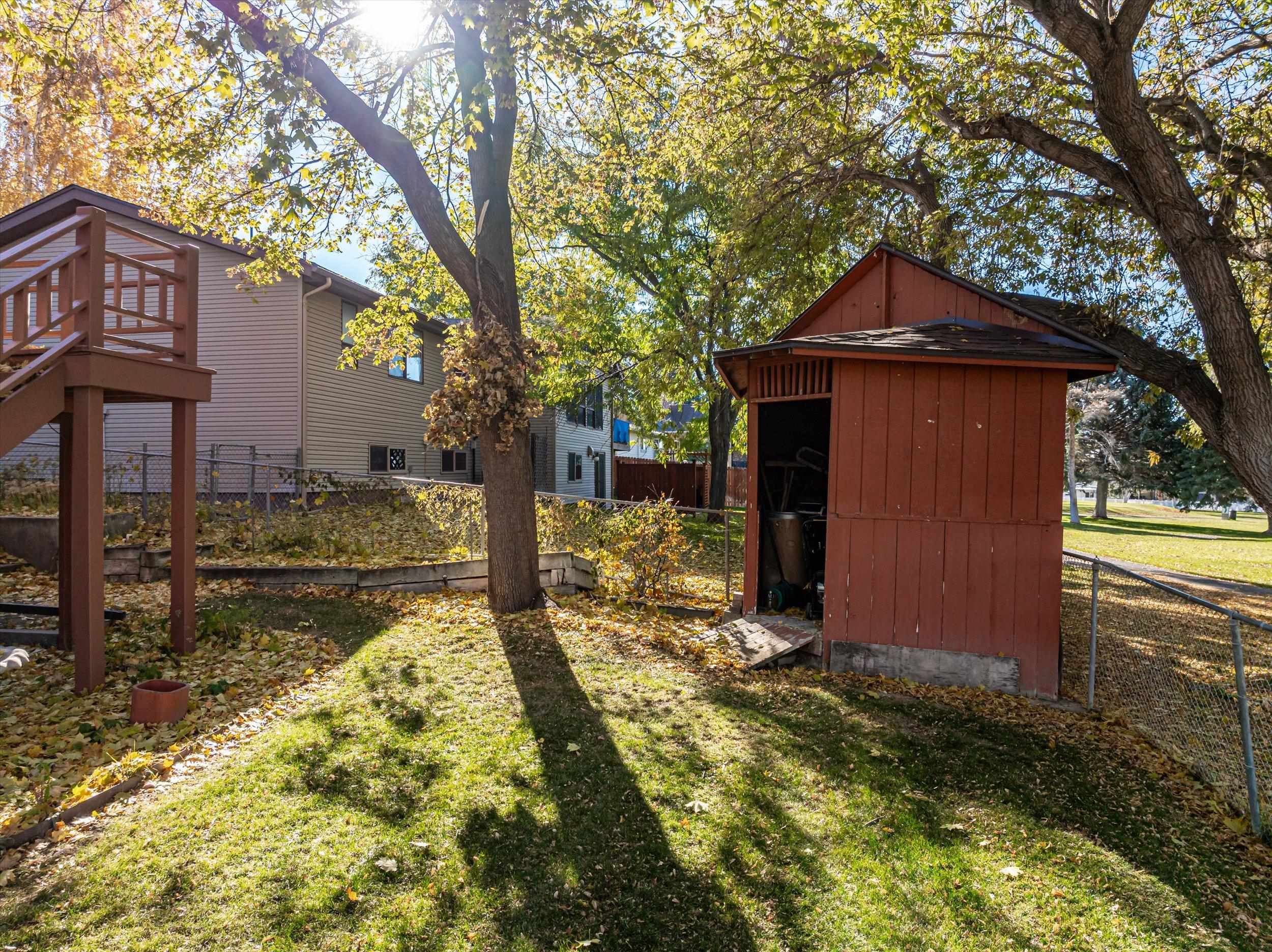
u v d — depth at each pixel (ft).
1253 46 31.07
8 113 58.29
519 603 26.63
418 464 66.74
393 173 25.79
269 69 21.30
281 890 10.11
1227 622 33.68
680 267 59.62
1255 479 27.81
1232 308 27.04
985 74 32.81
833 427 22.16
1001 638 21.09
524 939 9.50
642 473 95.40
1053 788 14.67
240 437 50.16
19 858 10.56
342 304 54.90
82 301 17.28
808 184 40.73
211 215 33.06
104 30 31.24
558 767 14.29
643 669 20.84
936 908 10.59
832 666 22.09
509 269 26.94
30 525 30.91
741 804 13.25
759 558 26.11
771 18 27.45
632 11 26.05
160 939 9.07
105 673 18.66
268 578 29.68
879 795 13.91
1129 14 24.90
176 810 12.05
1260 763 16.52
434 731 15.75
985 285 38.52
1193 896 11.30
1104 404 121.70
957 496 21.35
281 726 15.66
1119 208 35.40
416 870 10.80
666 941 9.64
